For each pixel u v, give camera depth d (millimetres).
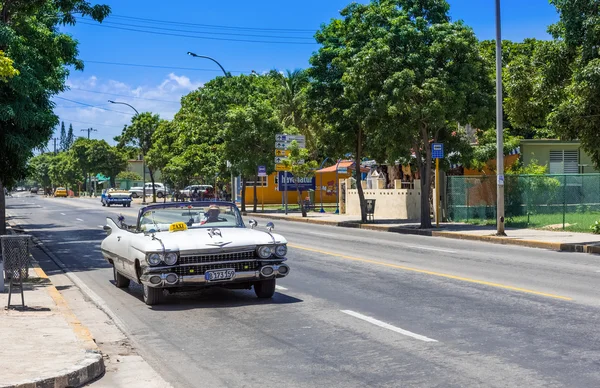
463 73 26781
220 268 10180
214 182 67250
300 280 13211
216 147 54906
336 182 58438
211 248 10133
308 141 58219
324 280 13180
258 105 46625
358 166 33656
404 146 28750
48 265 17656
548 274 13852
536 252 18953
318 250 19234
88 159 111750
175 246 10023
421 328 8648
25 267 10406
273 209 51688
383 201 38500
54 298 11164
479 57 27812
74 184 132000
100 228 32594
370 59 27172
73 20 20203
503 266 15305
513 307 10000
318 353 7484
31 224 36562
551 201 29656
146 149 76062
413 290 11781
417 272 14188
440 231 26000
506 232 24750
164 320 9609
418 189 35312
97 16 20031
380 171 48781
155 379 6617
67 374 6234
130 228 12320
